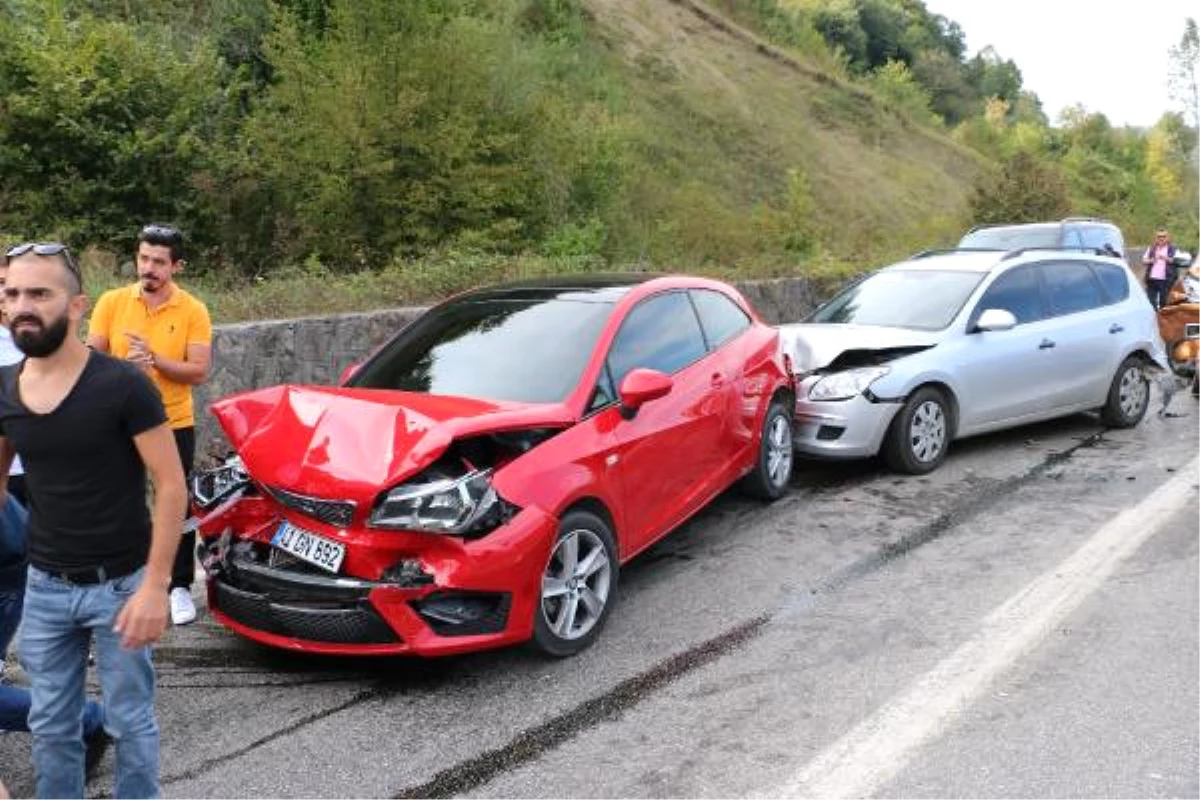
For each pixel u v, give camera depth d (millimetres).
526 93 15734
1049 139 72500
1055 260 8711
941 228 25594
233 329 7383
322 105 13320
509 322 5457
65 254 2748
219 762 3656
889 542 5945
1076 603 4906
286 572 4207
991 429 7996
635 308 5520
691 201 20141
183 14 15703
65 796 3043
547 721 3912
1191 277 11570
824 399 7234
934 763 3521
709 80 34938
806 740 3707
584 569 4582
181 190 13109
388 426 4312
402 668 4410
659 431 5211
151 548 2834
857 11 71562
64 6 13484
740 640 4617
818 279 14562
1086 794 3297
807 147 36250
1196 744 3584
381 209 13859
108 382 2760
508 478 4281
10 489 4035
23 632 2955
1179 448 8070
